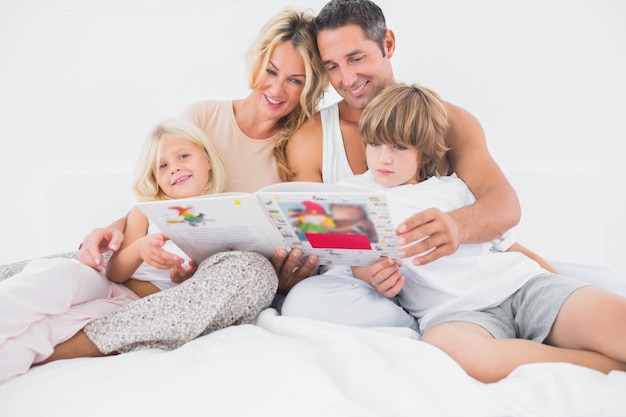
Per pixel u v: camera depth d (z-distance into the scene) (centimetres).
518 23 181
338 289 121
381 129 130
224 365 86
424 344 89
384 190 134
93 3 184
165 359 91
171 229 122
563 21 180
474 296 116
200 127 169
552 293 107
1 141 190
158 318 108
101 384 86
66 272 111
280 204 111
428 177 139
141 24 185
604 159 183
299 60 158
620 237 186
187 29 185
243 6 184
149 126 188
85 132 189
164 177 153
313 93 164
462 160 145
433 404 76
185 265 146
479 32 182
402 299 131
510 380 85
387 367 86
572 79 182
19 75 188
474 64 183
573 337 101
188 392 80
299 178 166
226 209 115
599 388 79
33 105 188
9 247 193
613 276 138
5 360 96
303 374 81
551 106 183
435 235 115
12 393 88
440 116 136
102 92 188
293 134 166
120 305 124
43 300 104
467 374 88
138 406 78
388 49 159
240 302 112
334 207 108
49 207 181
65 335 108
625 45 180
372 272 118
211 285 111
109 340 108
